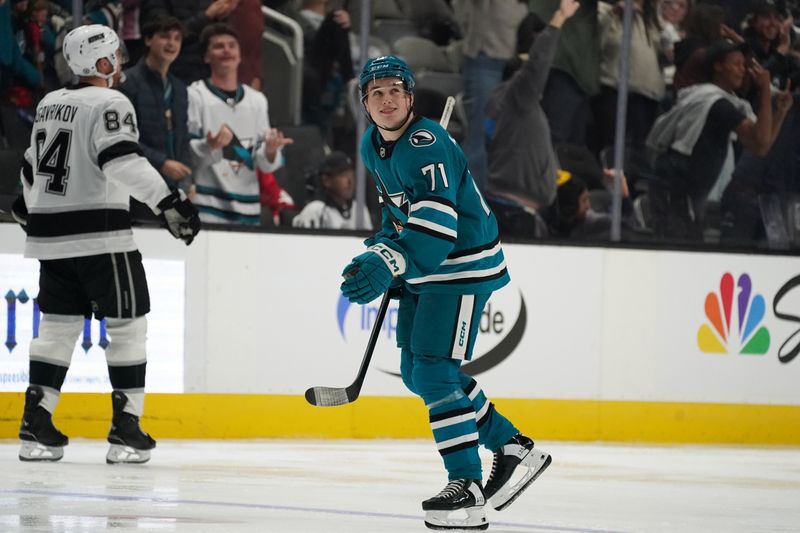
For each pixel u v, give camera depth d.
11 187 15.96
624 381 16.95
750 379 17.62
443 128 7.24
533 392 16.44
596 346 16.80
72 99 10.88
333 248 15.55
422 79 17.94
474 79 18.11
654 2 18.52
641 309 17.06
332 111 17.36
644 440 17.03
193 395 14.83
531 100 18.23
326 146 17.33
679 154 18.77
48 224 10.88
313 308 15.45
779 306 17.83
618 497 9.64
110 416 14.26
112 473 9.92
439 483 10.23
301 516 7.42
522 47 18.19
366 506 8.19
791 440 17.81
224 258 15.02
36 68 16.06
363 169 17.44
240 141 16.84
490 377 16.19
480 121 18.14
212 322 14.95
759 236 19.14
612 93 18.48
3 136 15.95
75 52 10.93
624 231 18.62
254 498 8.41
